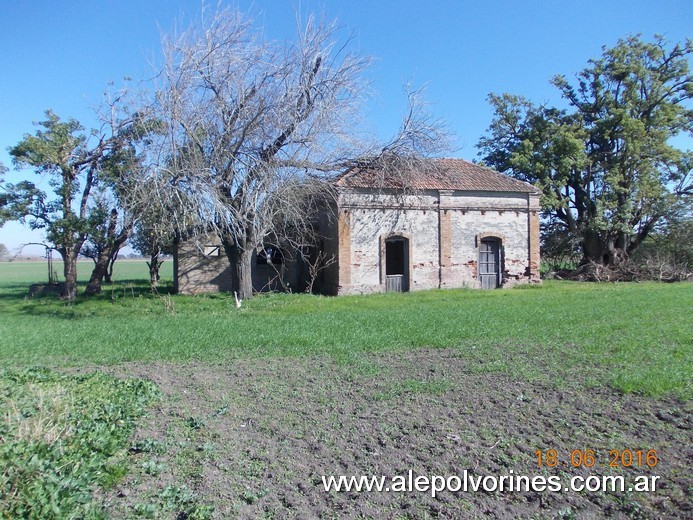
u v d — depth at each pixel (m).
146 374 9.21
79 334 13.64
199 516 4.36
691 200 35.28
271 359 10.27
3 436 5.53
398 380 8.42
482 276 26.73
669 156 34.22
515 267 27.20
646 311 15.70
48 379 8.59
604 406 6.93
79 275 56.41
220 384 8.45
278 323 14.73
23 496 4.36
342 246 23.81
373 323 14.23
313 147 19.84
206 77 18.84
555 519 4.39
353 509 4.55
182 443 5.95
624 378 7.89
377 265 24.53
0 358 10.98
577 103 37.38
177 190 17.84
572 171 35.59
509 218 27.06
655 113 35.09
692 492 4.70
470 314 15.62
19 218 22.67
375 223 24.52
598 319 14.20
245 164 18.92
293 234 24.55
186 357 10.60
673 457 5.40
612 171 34.28
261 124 18.94
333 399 7.50
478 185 26.59
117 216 22.34
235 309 19.08
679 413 6.55
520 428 6.23
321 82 19.64
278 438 6.11
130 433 6.21
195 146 18.53
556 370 8.73
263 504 4.65
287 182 19.62
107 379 8.58
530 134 36.94
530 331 12.39
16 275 60.53
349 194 23.98
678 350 9.91
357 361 9.83
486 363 9.38
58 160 22.28
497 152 40.34
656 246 37.44
